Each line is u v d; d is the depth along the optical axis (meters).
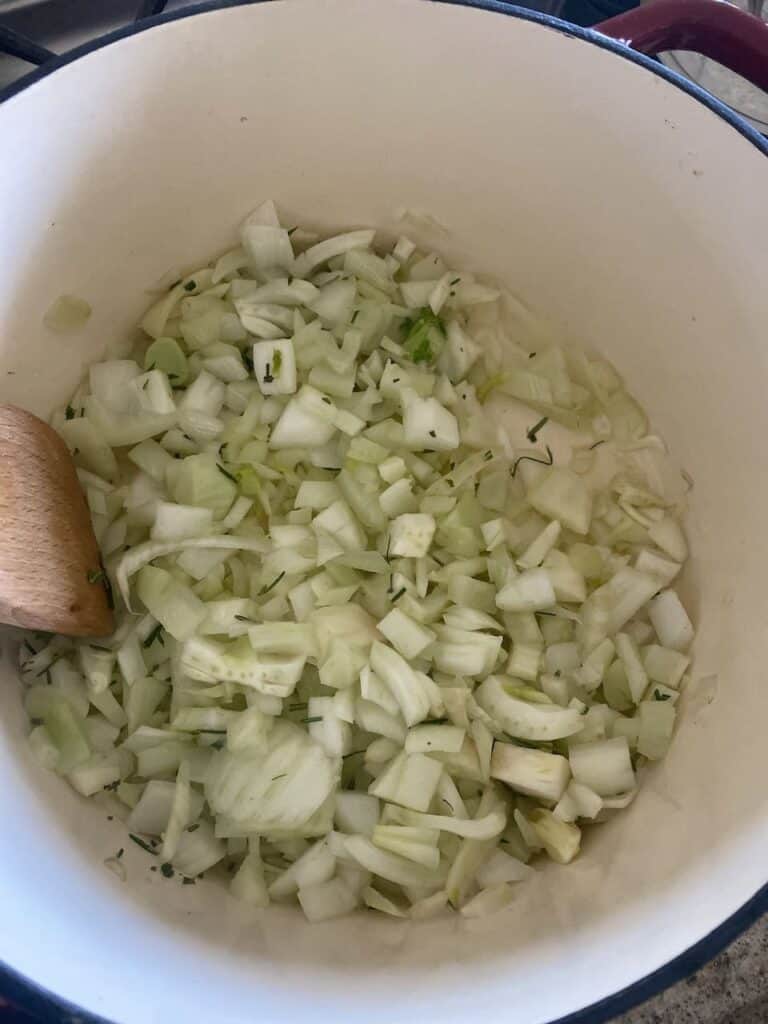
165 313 0.29
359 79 0.25
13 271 0.24
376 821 0.25
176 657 0.25
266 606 0.26
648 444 0.29
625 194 0.25
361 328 0.29
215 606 0.26
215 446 0.28
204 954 0.20
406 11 0.23
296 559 0.27
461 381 0.30
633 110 0.23
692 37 0.26
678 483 0.29
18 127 0.22
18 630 0.25
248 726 0.24
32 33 0.32
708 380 0.26
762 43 0.25
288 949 0.22
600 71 0.23
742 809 0.20
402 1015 0.17
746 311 0.24
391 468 0.27
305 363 0.28
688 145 0.23
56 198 0.24
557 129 0.25
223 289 0.29
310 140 0.27
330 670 0.25
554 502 0.29
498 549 0.28
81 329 0.27
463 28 0.23
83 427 0.27
